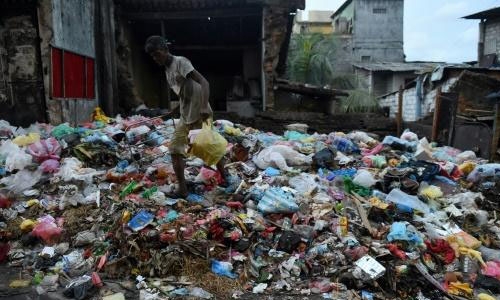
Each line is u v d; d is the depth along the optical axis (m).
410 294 3.05
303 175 5.11
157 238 3.42
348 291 3.04
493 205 4.89
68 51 8.55
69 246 3.62
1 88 8.04
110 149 6.07
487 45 17.48
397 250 3.45
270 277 3.20
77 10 9.09
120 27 11.38
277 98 12.70
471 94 11.52
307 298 2.96
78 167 5.16
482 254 3.70
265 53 11.57
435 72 12.74
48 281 3.09
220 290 3.01
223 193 4.55
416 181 5.07
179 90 4.17
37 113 8.05
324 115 11.99
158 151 6.09
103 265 3.24
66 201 4.26
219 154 4.29
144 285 3.03
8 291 2.97
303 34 20.59
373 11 24.08
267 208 3.98
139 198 4.20
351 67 24.12
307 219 3.93
